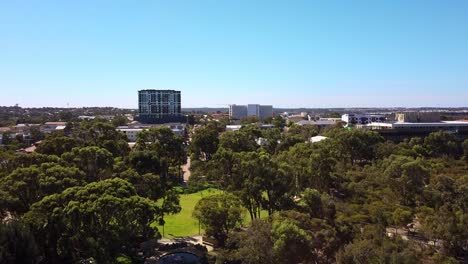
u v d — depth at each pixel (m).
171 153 155.50
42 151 119.06
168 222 97.44
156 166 121.44
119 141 150.12
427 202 96.00
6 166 97.56
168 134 158.38
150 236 72.56
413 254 60.47
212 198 82.06
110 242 63.03
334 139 158.25
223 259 65.12
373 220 79.06
